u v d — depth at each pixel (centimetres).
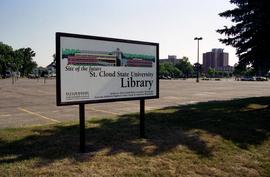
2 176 473
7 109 1419
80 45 603
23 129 805
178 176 520
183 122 932
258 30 1287
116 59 675
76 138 709
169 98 2097
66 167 522
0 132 761
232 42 1463
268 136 806
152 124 895
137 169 532
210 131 821
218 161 602
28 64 13788
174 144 685
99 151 615
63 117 1155
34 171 497
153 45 756
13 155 574
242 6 1423
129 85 705
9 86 3769
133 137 734
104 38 646
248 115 1097
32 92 2647
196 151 648
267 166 595
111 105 1600
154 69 762
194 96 2298
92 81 627
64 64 579
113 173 509
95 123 902
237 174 548
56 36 567
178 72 11725
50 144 655
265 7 1252
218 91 2972
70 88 589
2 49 11694
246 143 732
